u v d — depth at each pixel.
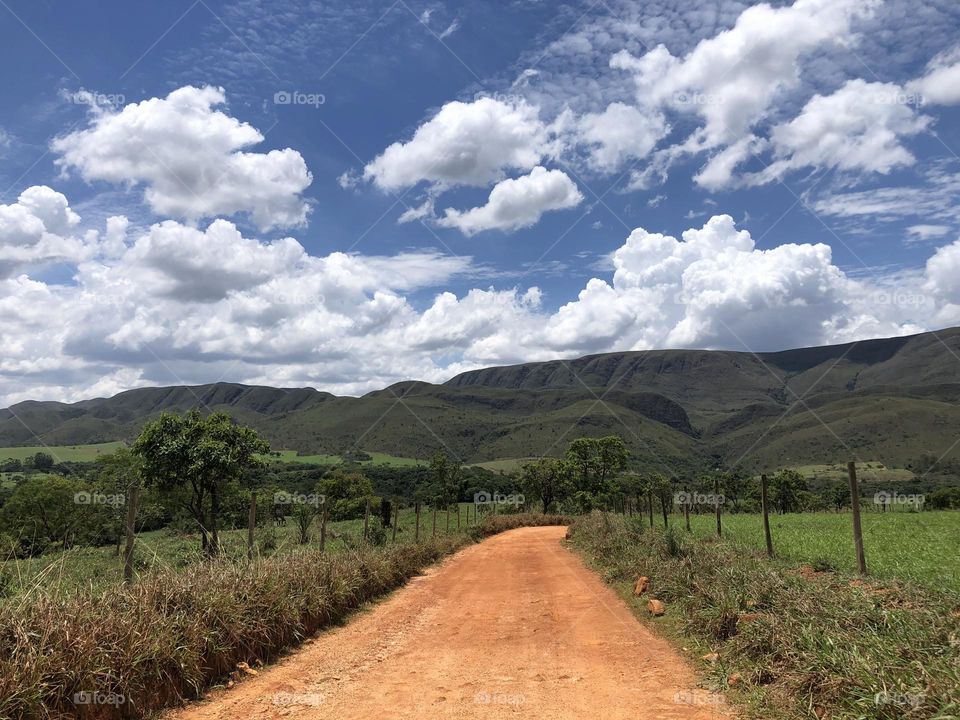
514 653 8.58
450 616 11.84
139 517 24.06
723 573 10.32
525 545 29.75
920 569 12.84
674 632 9.30
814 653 6.04
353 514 53.06
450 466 76.31
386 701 6.50
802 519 37.84
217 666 7.40
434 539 24.64
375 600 13.62
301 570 11.08
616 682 6.94
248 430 25.72
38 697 5.02
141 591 7.25
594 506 67.06
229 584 8.63
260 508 36.62
